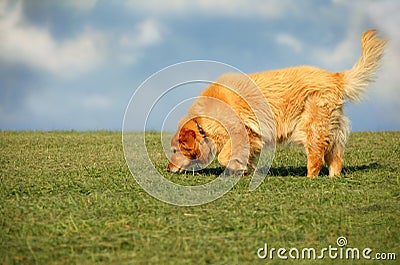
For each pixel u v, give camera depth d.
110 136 20.03
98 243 7.11
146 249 6.93
